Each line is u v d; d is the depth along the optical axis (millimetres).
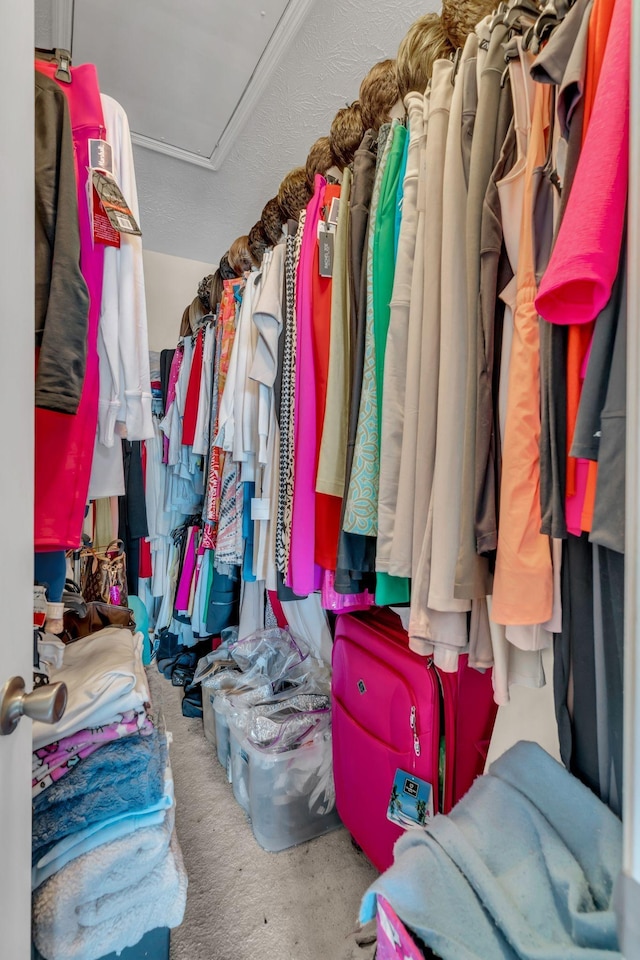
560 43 496
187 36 1188
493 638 687
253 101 1393
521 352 580
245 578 1559
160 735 901
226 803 1373
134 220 832
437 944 445
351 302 988
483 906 477
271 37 1187
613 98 434
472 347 648
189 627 2199
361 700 1103
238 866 1148
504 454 593
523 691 798
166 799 797
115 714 805
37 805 708
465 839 540
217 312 1918
